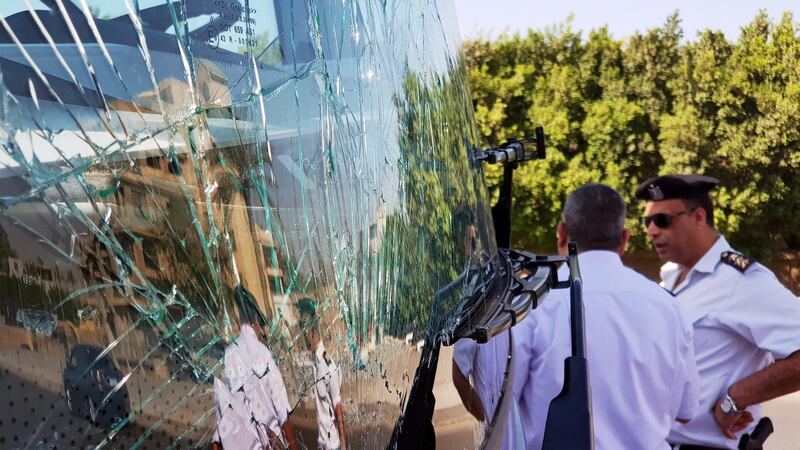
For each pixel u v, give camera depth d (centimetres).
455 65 155
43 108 59
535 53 1154
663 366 239
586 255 254
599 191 261
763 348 290
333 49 97
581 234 255
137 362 63
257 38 83
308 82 90
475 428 133
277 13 87
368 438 94
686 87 1095
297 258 82
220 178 74
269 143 81
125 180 64
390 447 100
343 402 88
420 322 111
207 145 73
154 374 64
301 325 81
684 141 1091
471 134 158
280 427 76
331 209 90
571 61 1141
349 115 98
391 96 112
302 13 92
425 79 129
